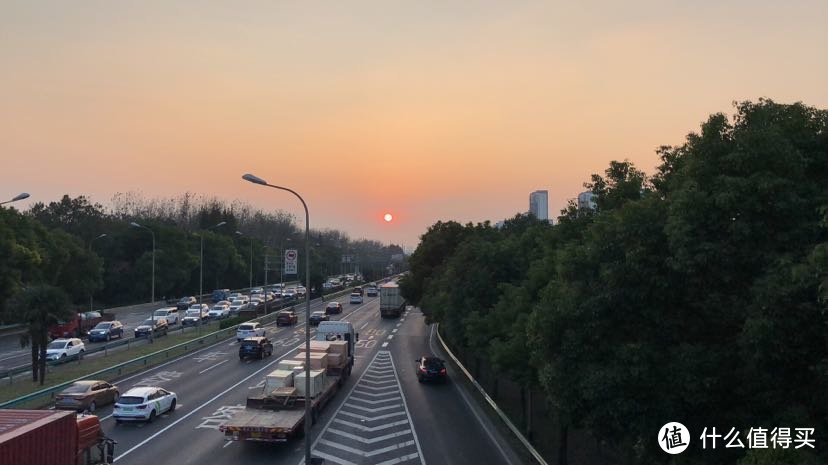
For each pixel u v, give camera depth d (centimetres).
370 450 2170
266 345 4384
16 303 3178
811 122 1243
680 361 1152
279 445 2200
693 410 1155
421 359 3675
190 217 13975
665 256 1218
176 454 2073
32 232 5834
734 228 1082
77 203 9750
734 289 1125
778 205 1070
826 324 955
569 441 2369
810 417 1025
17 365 4084
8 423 1159
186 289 9900
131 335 5691
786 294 964
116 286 8369
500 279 3184
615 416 1180
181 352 4516
